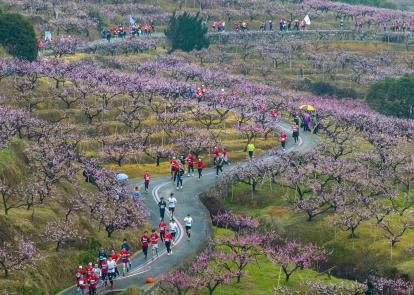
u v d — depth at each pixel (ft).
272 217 429.79
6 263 287.07
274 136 570.46
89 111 553.23
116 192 374.84
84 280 293.23
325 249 392.06
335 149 526.57
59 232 315.78
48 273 299.79
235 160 511.81
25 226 315.78
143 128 551.18
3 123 431.84
